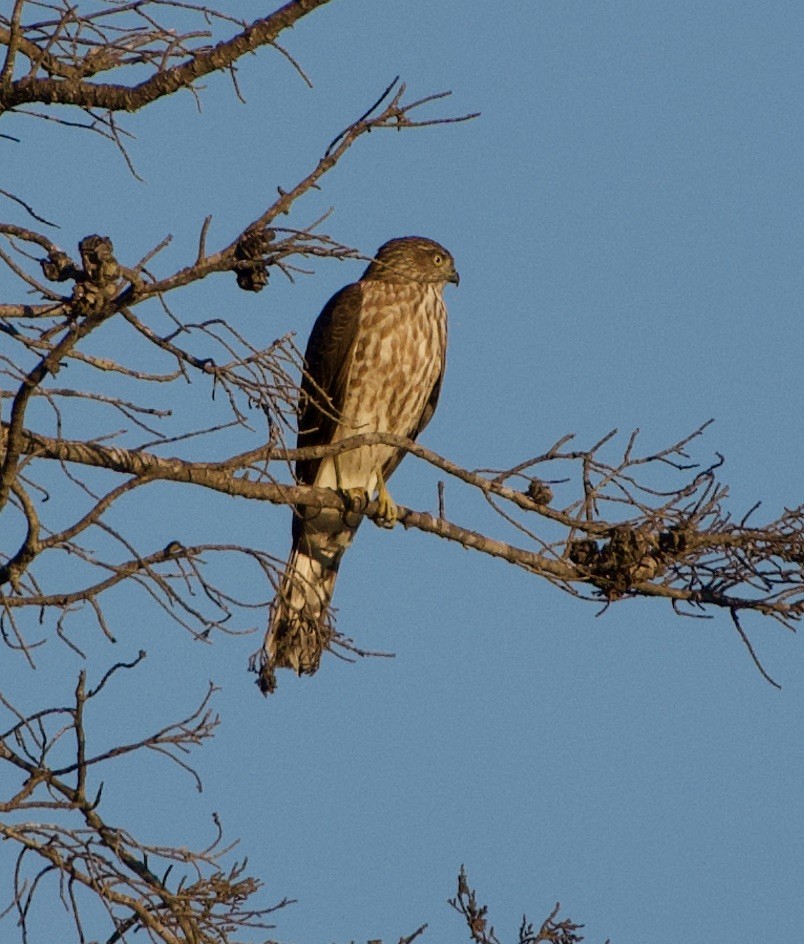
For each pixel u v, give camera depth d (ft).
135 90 33.12
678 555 40.34
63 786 32.71
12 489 30.91
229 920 31.96
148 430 32.14
